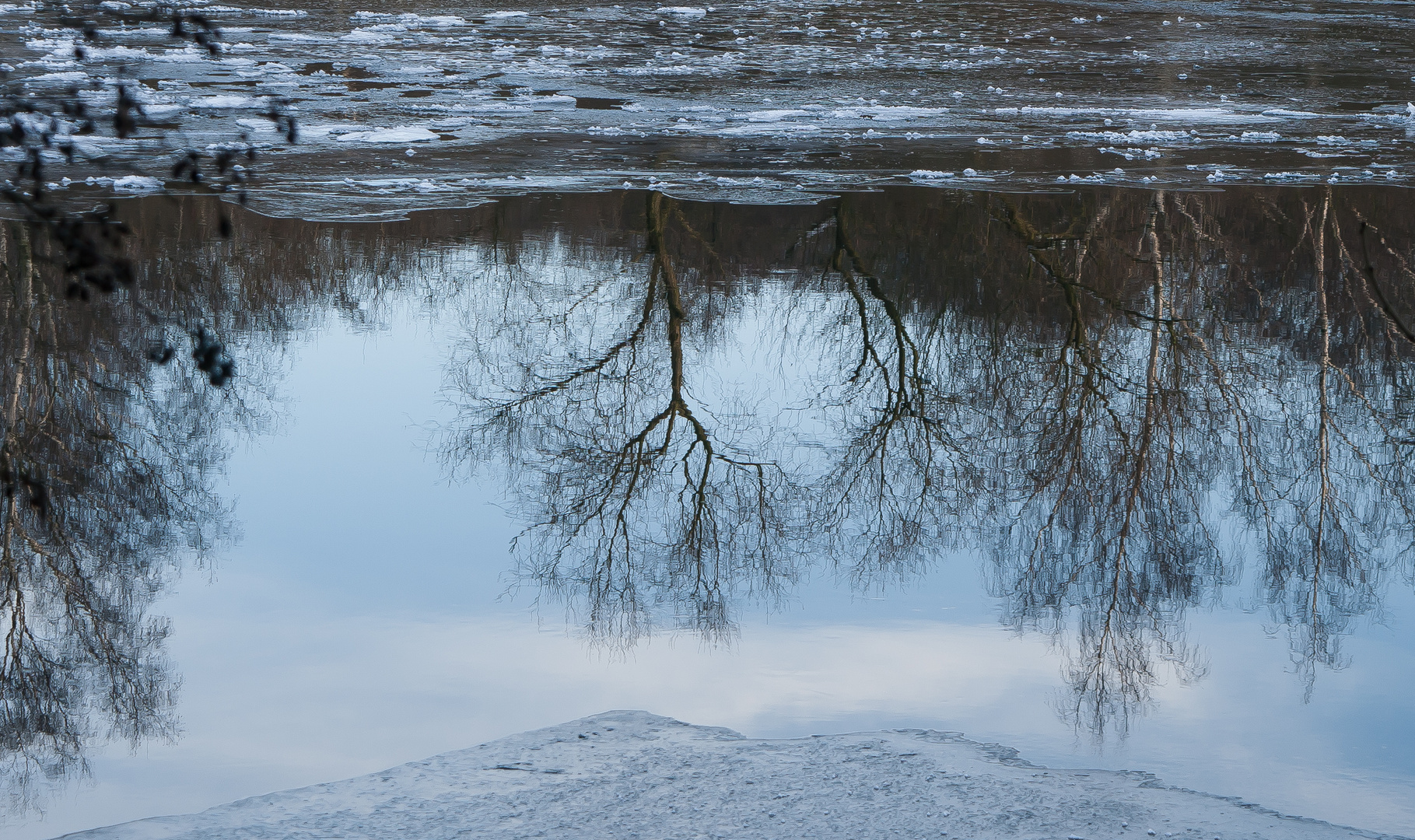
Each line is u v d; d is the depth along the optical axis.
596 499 10.71
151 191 18.77
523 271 16.88
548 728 6.40
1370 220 19.48
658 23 37.28
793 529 10.08
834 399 13.33
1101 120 26.56
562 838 5.19
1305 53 34.84
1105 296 16.33
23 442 11.09
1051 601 8.56
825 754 6.02
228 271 16.25
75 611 8.14
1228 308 15.95
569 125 24.89
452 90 27.50
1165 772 6.05
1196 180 21.67
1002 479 11.30
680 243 18.08
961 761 5.96
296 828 5.34
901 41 35.31
